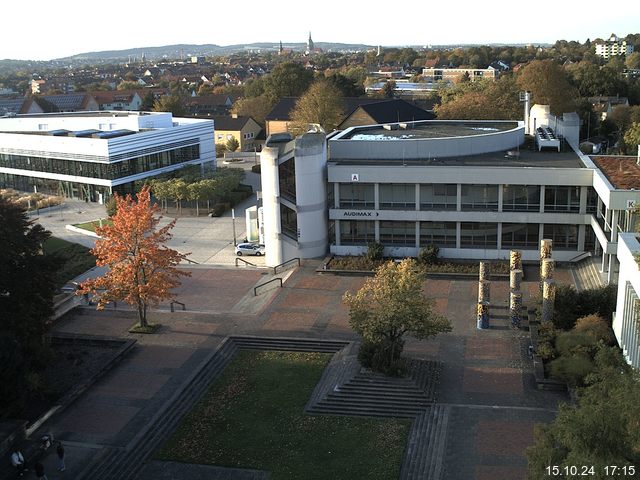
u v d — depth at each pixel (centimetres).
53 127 11000
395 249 6506
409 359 4359
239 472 3416
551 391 3975
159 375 4391
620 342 4022
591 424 2159
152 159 9962
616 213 5028
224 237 7731
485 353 4488
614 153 10256
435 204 6400
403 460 3447
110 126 10594
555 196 6116
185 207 9094
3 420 3694
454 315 5122
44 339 4612
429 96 16600
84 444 3631
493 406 3841
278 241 6525
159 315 5397
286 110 13250
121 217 4938
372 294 4275
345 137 7438
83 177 9706
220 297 5853
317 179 6406
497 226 6309
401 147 6856
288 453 3553
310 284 5903
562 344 4159
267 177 6406
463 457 3391
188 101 19800
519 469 3272
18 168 10675
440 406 3869
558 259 6216
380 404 3925
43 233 4512
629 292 3831
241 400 4088
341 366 4366
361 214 6512
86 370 4456
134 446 3612
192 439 3716
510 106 10562
